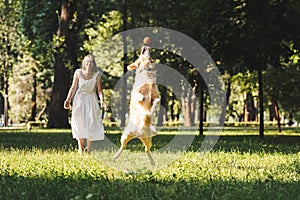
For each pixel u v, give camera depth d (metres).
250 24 29.75
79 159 15.45
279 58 31.95
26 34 58.44
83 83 17.69
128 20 56.25
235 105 108.94
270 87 42.91
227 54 31.62
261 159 16.22
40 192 9.48
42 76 70.19
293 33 30.86
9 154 18.05
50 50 48.91
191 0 34.44
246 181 11.27
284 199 9.20
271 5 29.52
